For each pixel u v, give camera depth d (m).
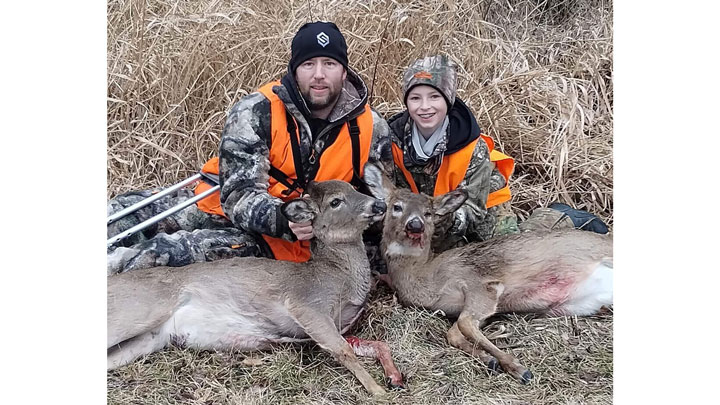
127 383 4.00
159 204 5.15
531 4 8.48
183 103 6.37
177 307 4.25
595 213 6.11
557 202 6.14
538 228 5.50
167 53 6.52
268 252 4.84
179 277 4.29
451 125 5.12
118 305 4.11
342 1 7.03
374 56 6.75
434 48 7.03
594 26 8.13
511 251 4.71
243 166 4.64
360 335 4.58
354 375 4.07
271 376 4.07
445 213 4.82
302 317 4.22
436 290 4.68
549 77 7.05
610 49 7.50
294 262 4.45
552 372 4.14
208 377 4.07
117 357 4.15
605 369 4.17
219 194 4.97
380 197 4.84
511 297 4.75
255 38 6.67
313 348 4.38
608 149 6.48
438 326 4.60
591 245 4.73
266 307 4.30
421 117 4.98
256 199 4.57
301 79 4.64
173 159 6.20
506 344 4.45
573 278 4.70
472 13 7.61
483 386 4.02
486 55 7.35
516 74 6.84
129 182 6.01
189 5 7.11
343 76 4.74
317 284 4.30
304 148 4.75
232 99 6.38
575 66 7.57
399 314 4.67
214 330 4.31
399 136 5.24
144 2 6.71
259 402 3.88
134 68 6.46
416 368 4.17
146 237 5.03
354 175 4.95
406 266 4.76
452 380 4.04
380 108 6.47
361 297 4.48
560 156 6.09
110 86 6.40
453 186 5.16
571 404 3.87
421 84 4.91
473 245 4.83
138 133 6.29
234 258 4.45
